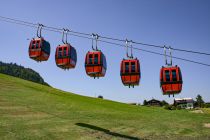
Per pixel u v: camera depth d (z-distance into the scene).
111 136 32.72
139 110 71.44
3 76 89.12
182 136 37.53
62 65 26.11
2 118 34.91
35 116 40.22
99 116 49.16
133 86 25.02
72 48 26.50
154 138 34.62
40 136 28.38
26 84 84.25
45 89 84.12
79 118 44.22
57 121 38.53
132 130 38.72
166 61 24.31
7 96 55.03
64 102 61.78
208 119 59.03
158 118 56.06
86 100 78.06
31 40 27.38
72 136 30.47
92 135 32.06
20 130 29.61
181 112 73.94
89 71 25.33
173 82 23.98
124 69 24.45
